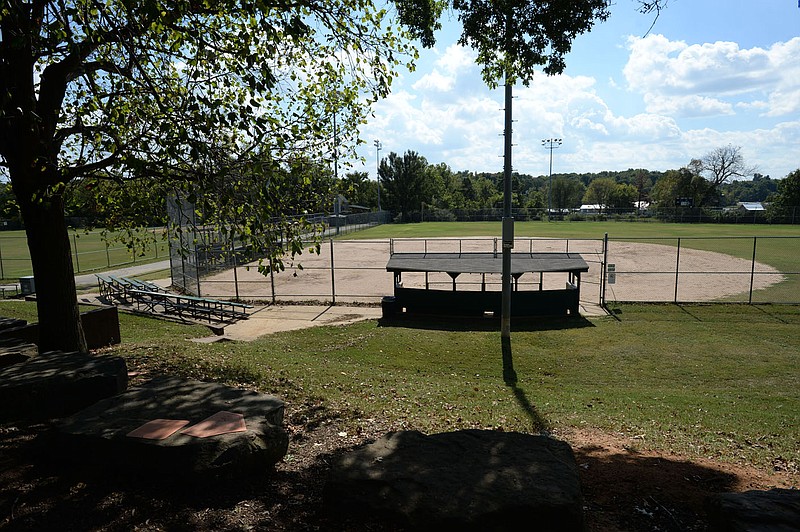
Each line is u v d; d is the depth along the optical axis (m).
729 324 17.31
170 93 7.11
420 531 3.47
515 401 9.76
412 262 20.89
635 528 3.94
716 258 34.34
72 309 8.71
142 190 10.09
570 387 11.46
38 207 8.08
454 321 18.25
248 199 7.36
